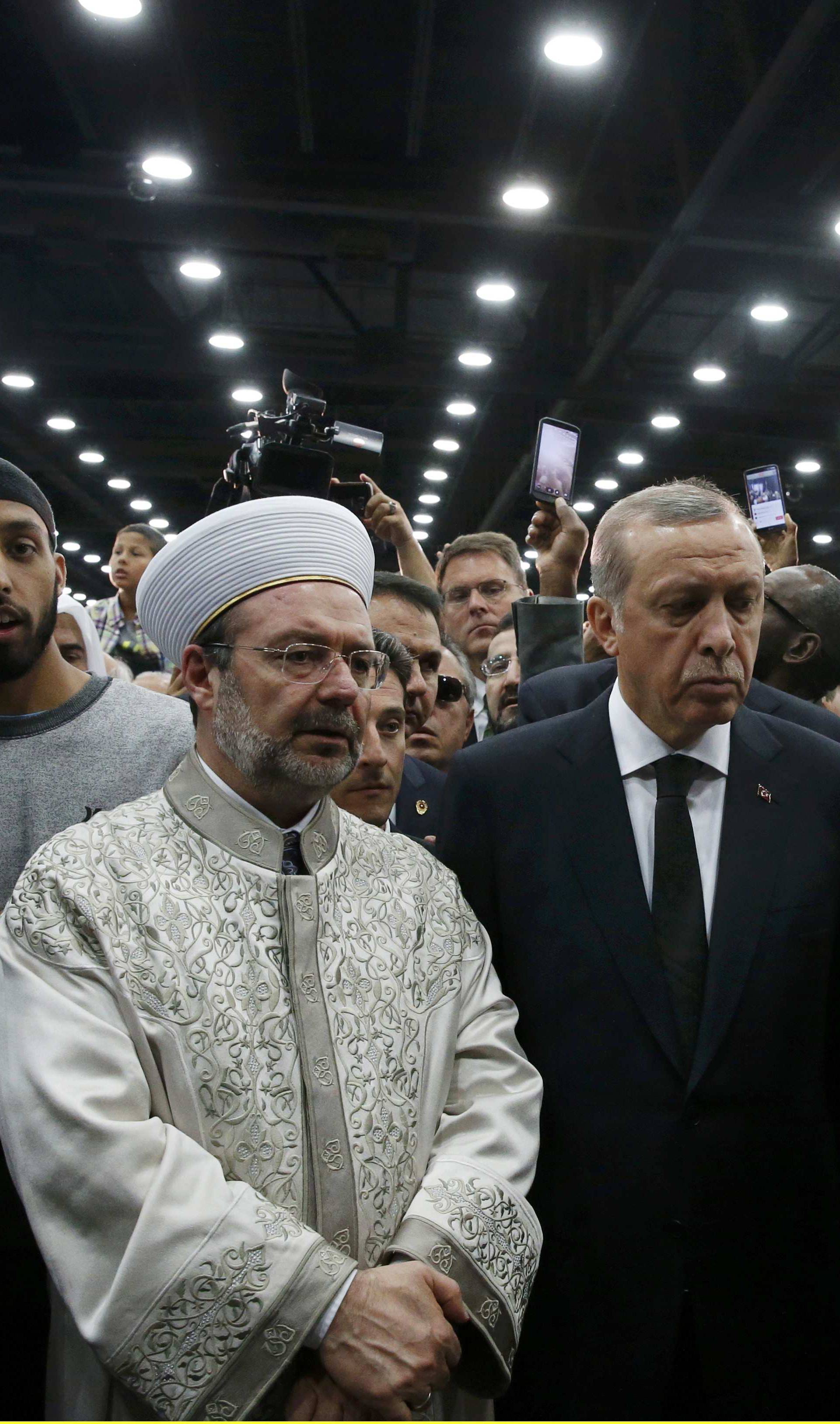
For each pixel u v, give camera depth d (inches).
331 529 58.9
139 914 52.6
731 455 402.9
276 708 54.9
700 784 66.4
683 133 205.5
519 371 314.3
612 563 65.3
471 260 285.6
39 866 53.6
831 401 343.6
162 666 182.5
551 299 304.0
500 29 186.2
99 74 201.3
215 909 53.9
